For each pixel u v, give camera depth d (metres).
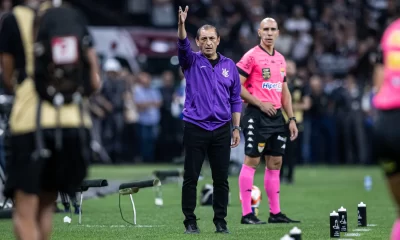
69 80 20.22
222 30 88.56
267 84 35.56
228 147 31.31
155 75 90.50
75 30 20.33
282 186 58.75
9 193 20.48
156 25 93.56
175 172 45.78
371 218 37.47
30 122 20.05
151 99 84.44
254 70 35.56
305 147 85.19
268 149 36.09
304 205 44.88
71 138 20.23
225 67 31.34
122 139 83.56
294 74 58.62
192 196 31.39
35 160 19.94
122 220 36.62
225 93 31.16
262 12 97.88
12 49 20.39
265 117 35.56
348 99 85.50
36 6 20.73
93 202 45.84
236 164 68.25
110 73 81.62
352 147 86.25
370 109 85.19
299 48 91.31
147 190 55.09
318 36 95.75
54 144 20.22
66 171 20.62
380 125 20.44
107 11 94.75
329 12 100.62
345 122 85.50
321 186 58.78
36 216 21.20
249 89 35.75
